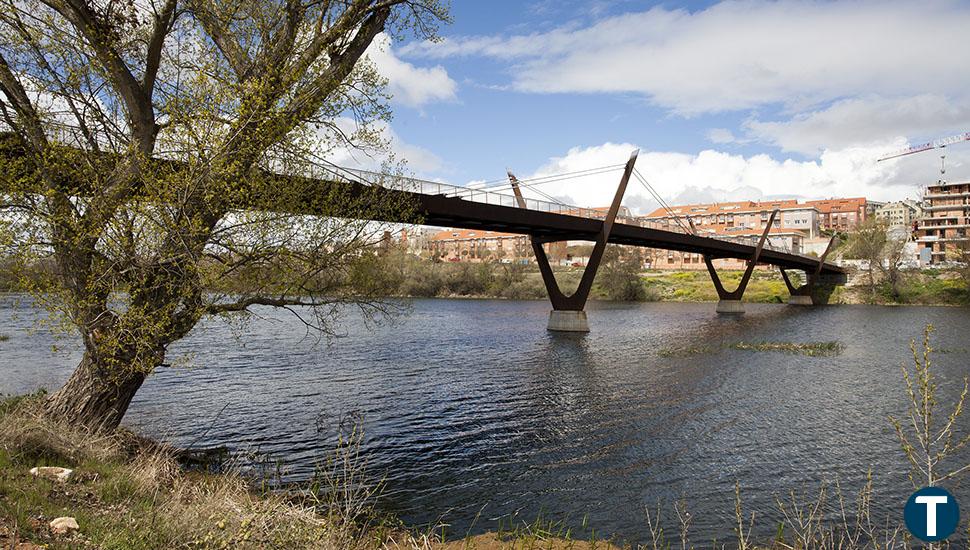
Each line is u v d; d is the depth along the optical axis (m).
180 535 6.46
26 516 6.00
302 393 21.08
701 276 113.88
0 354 27.70
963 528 9.89
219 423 16.48
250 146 10.27
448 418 17.91
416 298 107.88
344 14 11.77
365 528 9.27
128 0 10.52
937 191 124.88
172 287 10.62
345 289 13.52
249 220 10.38
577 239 46.03
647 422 17.59
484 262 119.44
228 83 10.21
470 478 12.63
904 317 62.09
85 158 9.91
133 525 6.49
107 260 10.02
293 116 10.79
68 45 9.91
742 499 11.56
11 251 8.84
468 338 41.16
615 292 100.75
